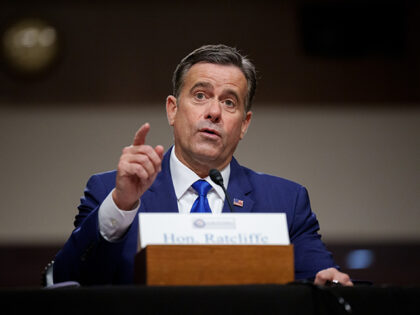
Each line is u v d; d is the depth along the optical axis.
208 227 3.27
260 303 2.83
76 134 11.90
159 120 12.13
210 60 4.68
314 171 12.03
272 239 3.33
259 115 12.22
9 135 11.79
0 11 12.41
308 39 12.67
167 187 4.57
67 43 12.46
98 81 12.38
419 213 11.91
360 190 11.98
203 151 4.50
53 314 2.69
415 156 12.15
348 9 12.84
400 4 12.88
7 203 11.59
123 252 4.14
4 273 11.45
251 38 12.62
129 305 2.73
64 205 11.66
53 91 12.30
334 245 11.85
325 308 2.86
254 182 4.84
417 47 12.82
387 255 11.81
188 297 2.78
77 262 3.76
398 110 12.38
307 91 12.52
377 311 2.91
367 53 12.76
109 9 12.62
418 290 2.99
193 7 12.67
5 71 12.31
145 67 12.49
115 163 11.82
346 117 12.28
